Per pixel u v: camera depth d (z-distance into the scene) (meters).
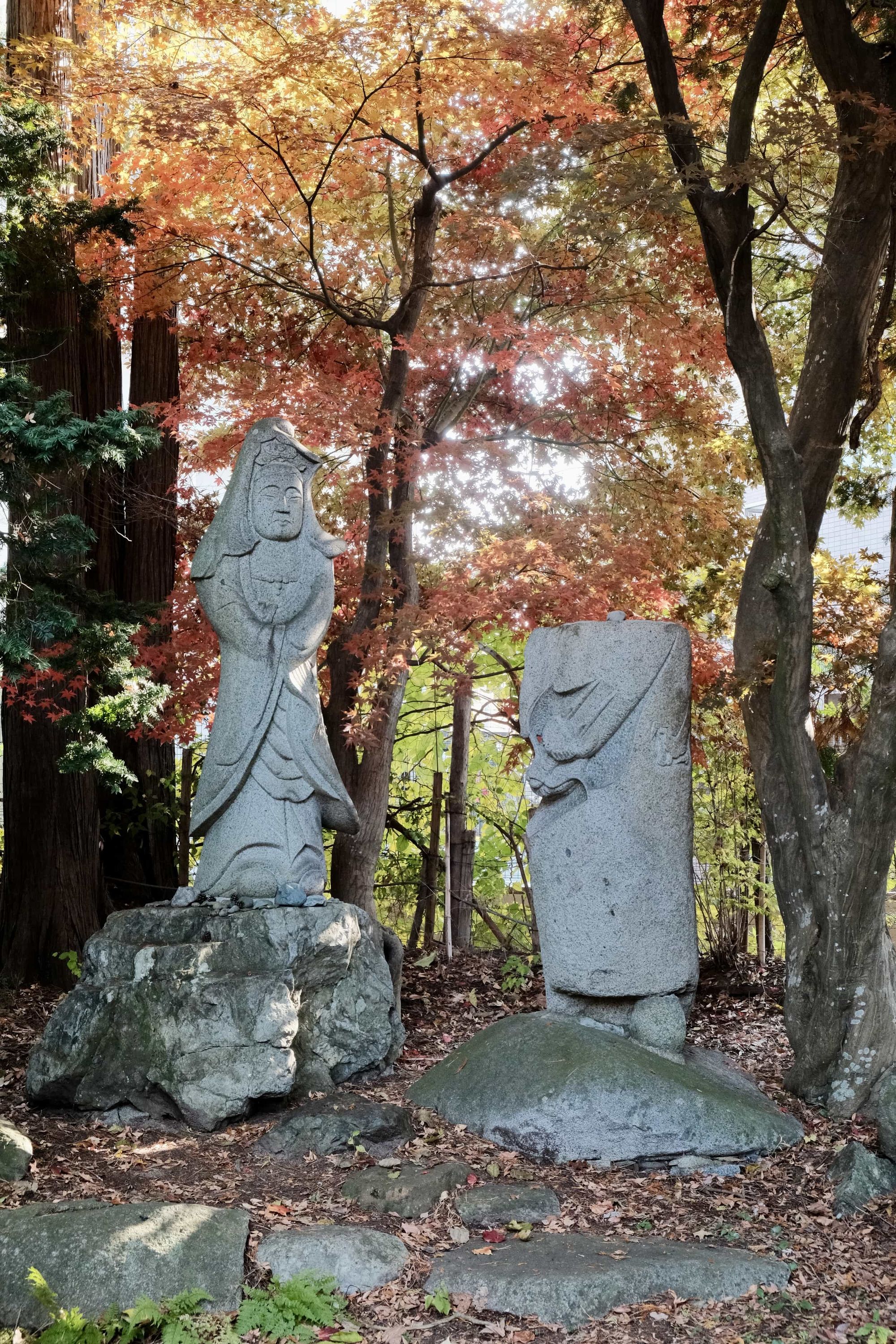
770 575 8.02
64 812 11.20
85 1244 5.35
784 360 13.18
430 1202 6.16
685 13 10.23
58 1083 7.32
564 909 7.97
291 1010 7.45
